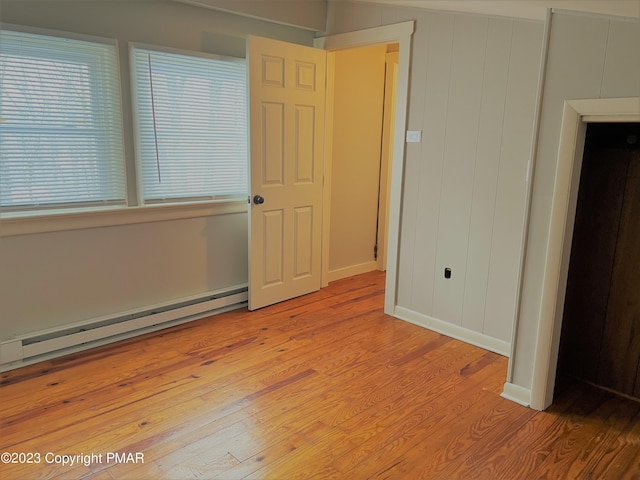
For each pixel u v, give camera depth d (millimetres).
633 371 2514
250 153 3369
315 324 3445
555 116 2180
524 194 2822
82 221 2803
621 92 1979
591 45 2029
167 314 3270
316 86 3764
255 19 3484
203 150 3336
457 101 3049
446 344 3162
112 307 3035
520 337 2441
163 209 3150
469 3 2465
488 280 3053
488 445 2115
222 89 3363
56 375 2615
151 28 2951
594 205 2525
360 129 4473
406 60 3266
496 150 2912
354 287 4348
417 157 3316
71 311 2861
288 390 2537
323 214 4137
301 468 1943
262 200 3506
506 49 2785
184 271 3371
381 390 2561
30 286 2684
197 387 2539
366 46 3586
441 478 1906
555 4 2002
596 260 2561
